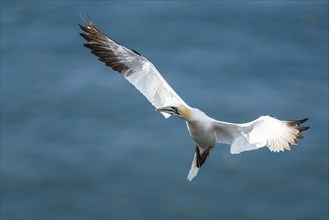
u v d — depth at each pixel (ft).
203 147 55.36
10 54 132.16
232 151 54.03
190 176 57.11
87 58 131.13
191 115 52.60
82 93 119.75
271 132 52.19
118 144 107.04
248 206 95.04
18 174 99.86
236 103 116.78
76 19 145.28
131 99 118.11
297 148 105.50
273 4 152.46
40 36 138.82
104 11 149.28
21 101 117.91
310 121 112.16
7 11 147.02
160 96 54.13
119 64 54.60
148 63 53.67
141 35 141.18
